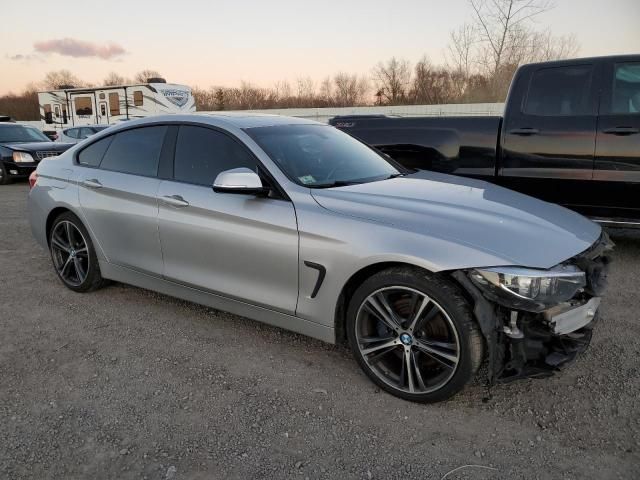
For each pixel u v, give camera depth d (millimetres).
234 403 2910
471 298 2654
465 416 2766
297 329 3277
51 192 4617
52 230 4723
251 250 3326
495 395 2949
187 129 3879
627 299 4320
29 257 5875
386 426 2691
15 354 3523
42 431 2672
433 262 2656
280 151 3539
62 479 2332
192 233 3611
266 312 3391
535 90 5422
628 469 2344
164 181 3854
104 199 4184
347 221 2980
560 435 2592
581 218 3332
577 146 5219
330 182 3467
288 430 2666
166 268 3875
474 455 2461
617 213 5246
